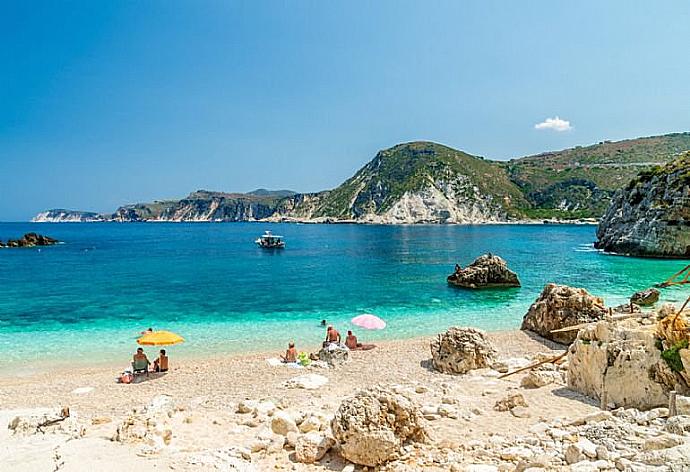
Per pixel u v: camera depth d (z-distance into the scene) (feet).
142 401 44.98
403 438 27.02
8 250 275.18
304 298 112.68
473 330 54.80
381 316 91.76
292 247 298.35
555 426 29.35
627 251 225.76
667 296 99.40
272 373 54.49
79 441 28.14
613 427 25.90
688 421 23.17
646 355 32.96
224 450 27.61
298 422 33.22
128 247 304.50
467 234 436.35
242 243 349.61
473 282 127.95
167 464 24.72
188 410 38.22
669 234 207.51
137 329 80.64
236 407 38.40
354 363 58.39
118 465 24.47
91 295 116.88
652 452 19.81
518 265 182.70
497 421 32.17
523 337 70.69
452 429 30.68
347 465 25.49
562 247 278.26
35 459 25.35
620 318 40.73
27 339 73.82
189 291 123.24
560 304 69.97
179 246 314.76
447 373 52.95
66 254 246.68
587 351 37.86
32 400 46.03
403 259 213.66
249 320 88.12
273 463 26.27
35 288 127.85
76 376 55.62
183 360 62.95
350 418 26.11
